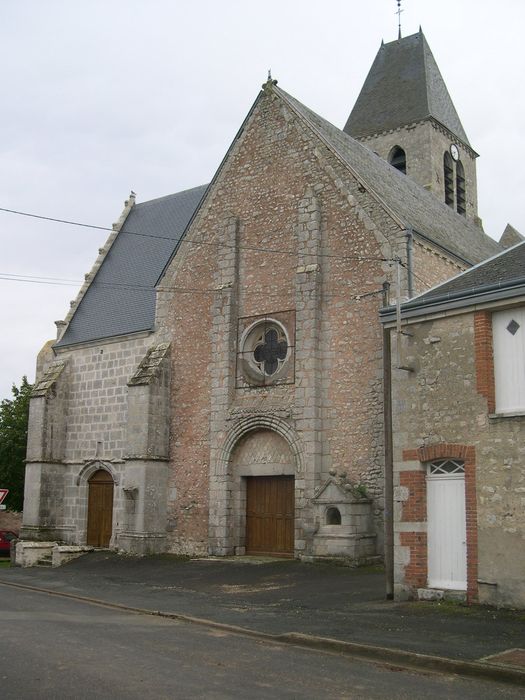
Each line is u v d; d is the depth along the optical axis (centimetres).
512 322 1262
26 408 3098
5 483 3033
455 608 1204
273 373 2097
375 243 1950
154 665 830
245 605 1345
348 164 2050
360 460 1869
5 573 2083
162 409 2272
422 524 1315
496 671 820
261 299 2142
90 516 2511
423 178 3441
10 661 839
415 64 3688
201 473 2188
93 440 2539
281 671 822
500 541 1199
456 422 1289
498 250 2919
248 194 2241
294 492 2009
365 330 1922
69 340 2714
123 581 1797
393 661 899
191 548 2164
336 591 1464
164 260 2692
